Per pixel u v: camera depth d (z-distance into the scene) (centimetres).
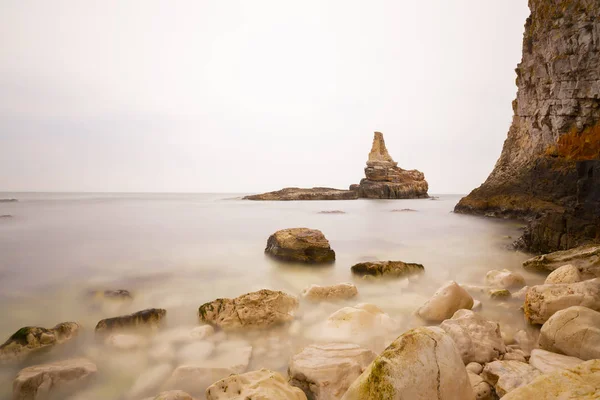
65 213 3144
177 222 2423
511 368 398
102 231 1927
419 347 302
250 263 1134
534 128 2586
